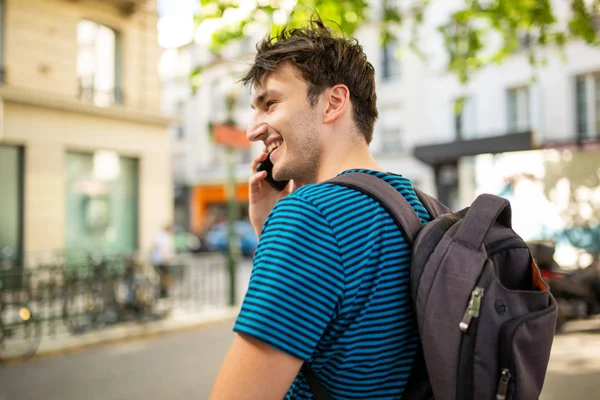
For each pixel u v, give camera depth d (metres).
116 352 6.96
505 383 0.83
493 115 17.05
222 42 5.86
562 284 7.11
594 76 15.33
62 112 12.44
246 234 22.80
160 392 5.35
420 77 20.20
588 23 6.50
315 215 0.87
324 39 1.09
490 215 0.94
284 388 0.81
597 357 6.03
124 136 13.82
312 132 1.06
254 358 0.81
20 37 11.77
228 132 9.47
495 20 6.91
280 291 0.81
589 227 12.98
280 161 1.09
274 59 1.07
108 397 5.22
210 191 31.05
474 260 0.89
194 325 8.39
